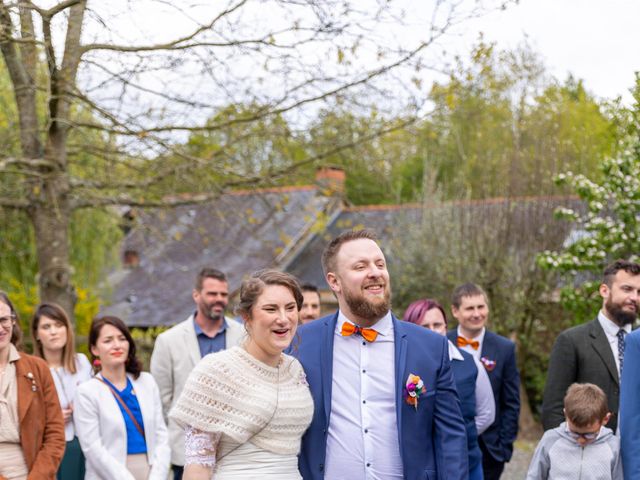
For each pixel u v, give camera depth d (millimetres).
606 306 5617
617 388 5543
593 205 9711
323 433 3650
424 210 14703
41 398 4938
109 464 5281
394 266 14758
